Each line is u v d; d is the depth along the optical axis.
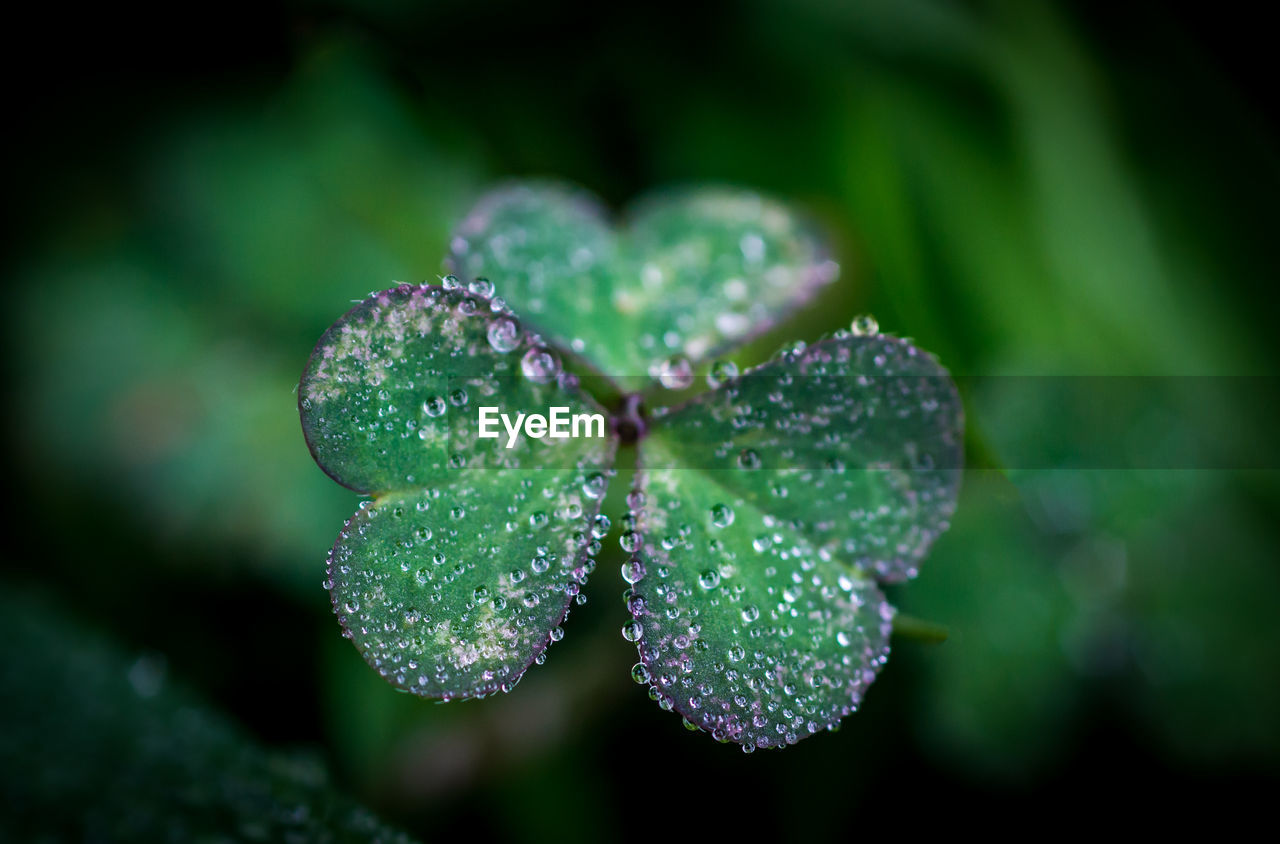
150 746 0.09
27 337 0.12
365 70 0.12
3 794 0.09
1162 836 0.10
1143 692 0.10
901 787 0.10
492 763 0.10
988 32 0.10
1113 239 0.10
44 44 0.13
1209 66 0.10
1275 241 0.10
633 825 0.10
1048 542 0.10
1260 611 0.10
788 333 0.10
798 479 0.08
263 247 0.12
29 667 0.10
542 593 0.08
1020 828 0.10
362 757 0.10
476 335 0.08
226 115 0.13
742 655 0.08
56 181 0.13
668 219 0.09
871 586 0.08
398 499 0.08
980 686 0.10
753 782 0.10
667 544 0.08
